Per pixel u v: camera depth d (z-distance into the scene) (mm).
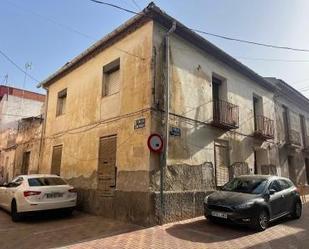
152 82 8836
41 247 6055
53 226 8133
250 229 7715
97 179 10336
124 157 9234
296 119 19062
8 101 23547
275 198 8484
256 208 7566
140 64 9406
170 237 6836
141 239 6656
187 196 9148
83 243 6340
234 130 12500
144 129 8680
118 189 9188
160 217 8172
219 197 8133
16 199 8914
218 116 11484
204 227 7891
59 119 14008
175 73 9766
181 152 9438
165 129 8859
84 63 12719
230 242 6445
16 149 19203
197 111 10469
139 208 8258
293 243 6391
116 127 9898
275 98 16875
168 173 8789
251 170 13195
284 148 16938
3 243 6363
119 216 8898
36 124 16578
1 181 20234
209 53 11625
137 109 9117
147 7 8906
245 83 14047
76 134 12312
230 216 7473
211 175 10586
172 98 9469
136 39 9781
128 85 9734
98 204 9984
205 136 10695
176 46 10039
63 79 14414
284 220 9234
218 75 12102
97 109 11148
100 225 8195
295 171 17672
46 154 14695
